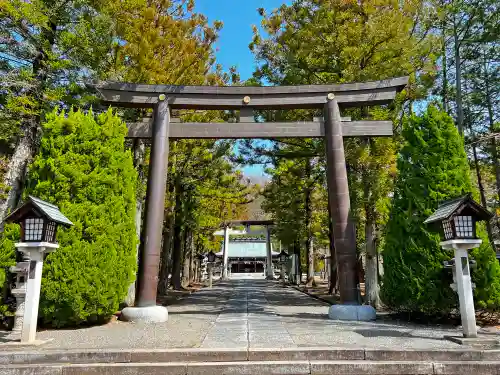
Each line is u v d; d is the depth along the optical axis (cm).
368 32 1127
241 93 1035
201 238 3141
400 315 891
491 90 1762
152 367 511
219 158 1836
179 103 1023
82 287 746
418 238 797
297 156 1477
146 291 909
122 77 1074
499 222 1755
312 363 512
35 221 634
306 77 1343
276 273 5466
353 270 926
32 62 1024
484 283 745
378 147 1100
